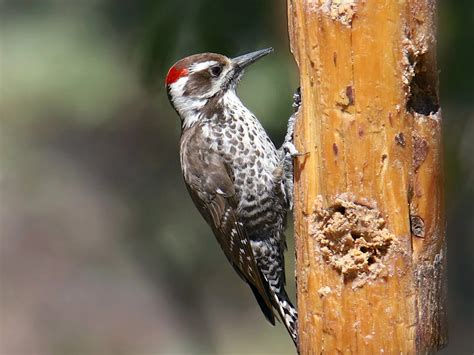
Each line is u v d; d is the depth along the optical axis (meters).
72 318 24.00
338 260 8.02
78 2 17.62
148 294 24.02
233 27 12.05
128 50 14.18
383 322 7.92
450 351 16.20
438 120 7.99
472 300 15.99
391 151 7.82
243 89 12.90
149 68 12.31
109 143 19.59
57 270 24.19
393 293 7.89
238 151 10.55
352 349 8.01
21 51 18.88
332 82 7.85
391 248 7.88
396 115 7.79
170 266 18.89
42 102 19.41
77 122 19.94
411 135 7.87
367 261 7.93
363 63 7.74
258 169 10.47
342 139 7.88
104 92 17.94
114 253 23.03
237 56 12.12
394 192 7.85
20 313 24.08
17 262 24.33
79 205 22.66
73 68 18.06
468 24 11.63
